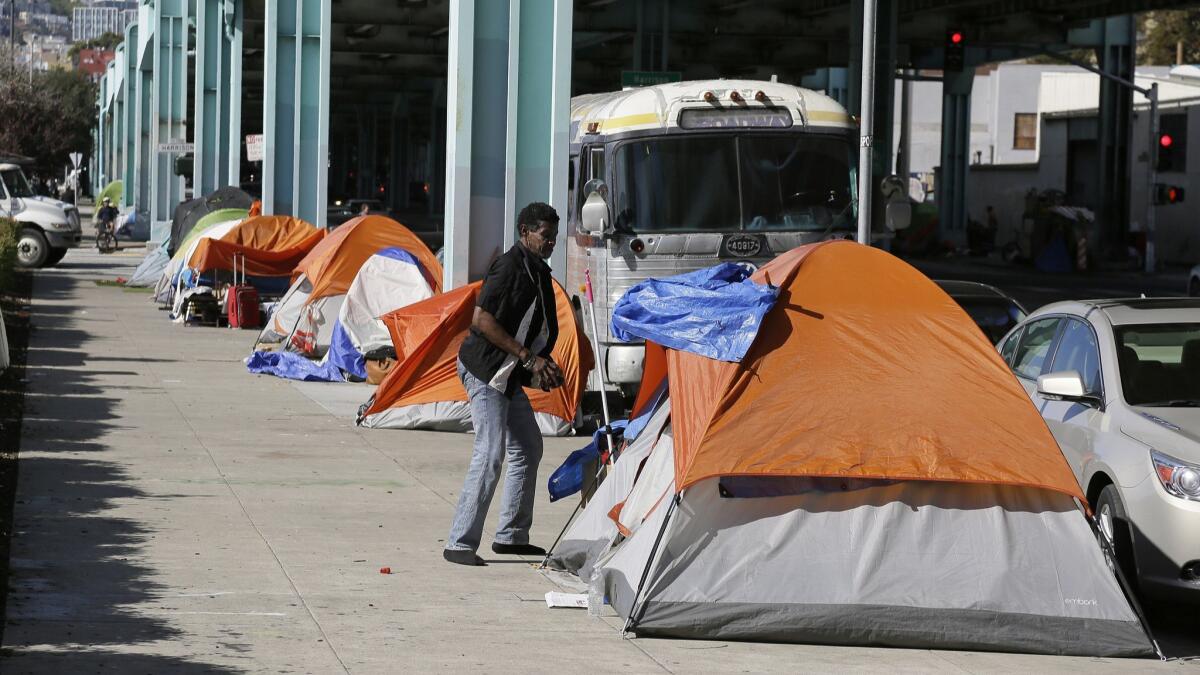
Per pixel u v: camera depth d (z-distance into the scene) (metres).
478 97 17.33
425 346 15.09
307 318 21.00
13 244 32.47
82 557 8.80
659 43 45.19
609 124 16.80
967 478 7.79
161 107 50.16
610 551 8.59
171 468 12.27
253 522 10.16
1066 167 62.56
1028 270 50.69
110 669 6.51
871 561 7.77
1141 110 57.56
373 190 107.12
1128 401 8.84
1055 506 7.88
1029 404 8.02
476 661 6.98
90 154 115.88
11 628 7.14
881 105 42.41
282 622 7.52
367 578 8.62
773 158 16.92
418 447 14.09
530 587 8.62
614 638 7.57
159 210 50.06
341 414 16.30
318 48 33.44
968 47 48.97
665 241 16.58
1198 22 98.62
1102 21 51.75
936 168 63.78
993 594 7.71
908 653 7.61
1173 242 55.66
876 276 8.35
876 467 7.81
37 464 12.13
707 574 7.73
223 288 27.50
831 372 8.05
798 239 16.88
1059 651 7.68
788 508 7.85
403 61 67.31
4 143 81.75
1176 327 9.39
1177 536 7.95
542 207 9.20
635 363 16.47
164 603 7.79
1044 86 67.25
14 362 19.97
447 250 17.77
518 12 17.12
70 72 130.12
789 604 7.67
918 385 8.03
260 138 43.78
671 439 8.59
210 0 45.97
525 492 9.53
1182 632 8.47
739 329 8.09
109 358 21.06
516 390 9.22
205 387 18.27
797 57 53.94
